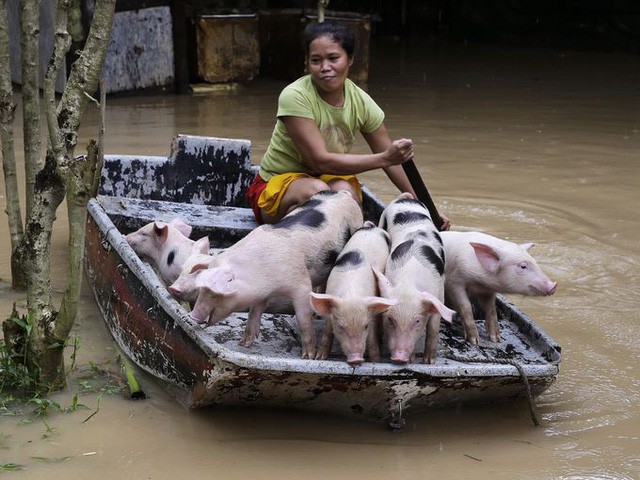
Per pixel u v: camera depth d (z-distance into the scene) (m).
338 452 4.39
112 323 5.46
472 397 4.70
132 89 13.15
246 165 7.23
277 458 4.32
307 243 4.72
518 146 10.58
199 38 13.70
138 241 5.68
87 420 4.59
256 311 4.64
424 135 11.01
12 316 4.95
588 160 10.02
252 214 6.72
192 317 4.45
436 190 8.71
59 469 4.17
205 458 4.30
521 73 15.89
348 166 5.57
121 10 12.77
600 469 4.30
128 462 4.25
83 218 4.54
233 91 13.80
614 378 5.23
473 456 4.39
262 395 4.50
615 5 18.44
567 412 4.84
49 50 11.77
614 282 6.66
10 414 4.64
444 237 5.11
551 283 4.84
